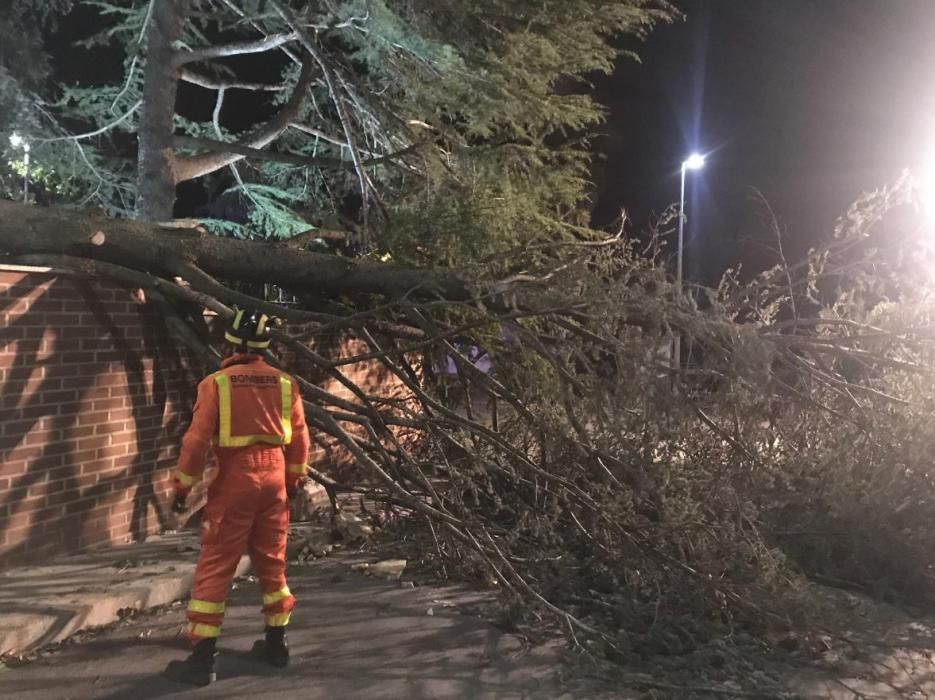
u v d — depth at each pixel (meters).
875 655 5.16
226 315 5.95
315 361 6.10
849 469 5.32
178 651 4.33
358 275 6.72
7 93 11.30
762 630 5.29
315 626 4.88
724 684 4.57
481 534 5.50
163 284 5.85
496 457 6.76
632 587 5.47
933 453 5.29
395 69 9.75
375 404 7.80
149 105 10.85
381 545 6.55
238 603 5.12
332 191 13.98
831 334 6.03
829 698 4.47
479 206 8.39
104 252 6.22
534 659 4.65
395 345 7.54
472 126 9.95
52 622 4.32
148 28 11.15
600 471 5.79
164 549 5.67
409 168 9.53
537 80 9.98
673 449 5.30
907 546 6.01
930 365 5.31
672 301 5.25
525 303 5.57
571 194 10.19
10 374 4.97
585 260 5.57
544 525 5.91
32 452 5.13
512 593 5.09
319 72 11.89
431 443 7.29
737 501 5.24
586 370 5.54
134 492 5.94
